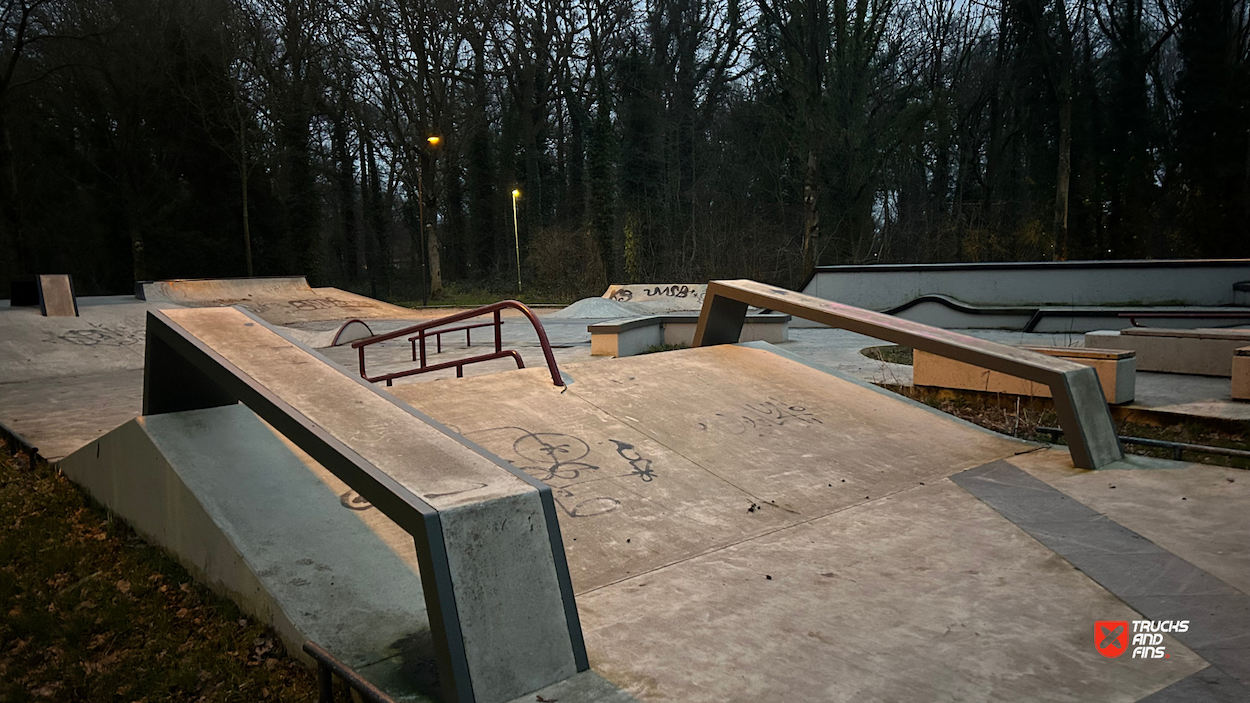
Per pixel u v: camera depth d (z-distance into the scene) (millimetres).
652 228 40531
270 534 4012
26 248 31609
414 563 3924
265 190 35719
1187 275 18328
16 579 4418
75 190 33312
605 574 4129
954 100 33375
